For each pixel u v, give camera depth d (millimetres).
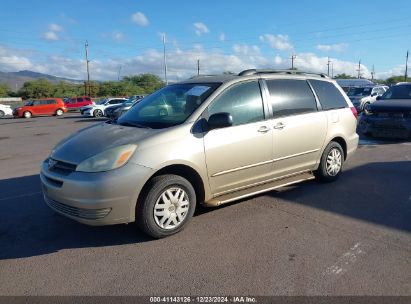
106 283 3367
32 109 35562
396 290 3174
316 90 5922
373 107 10930
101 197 3805
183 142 4238
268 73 5332
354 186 6109
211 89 4719
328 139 5953
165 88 5398
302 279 3357
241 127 4738
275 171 5227
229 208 5168
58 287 3318
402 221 4652
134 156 3955
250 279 3375
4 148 12422
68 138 4695
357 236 4238
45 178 4281
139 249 4012
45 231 4551
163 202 4152
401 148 9531
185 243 4125
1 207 5465
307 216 4855
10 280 3451
